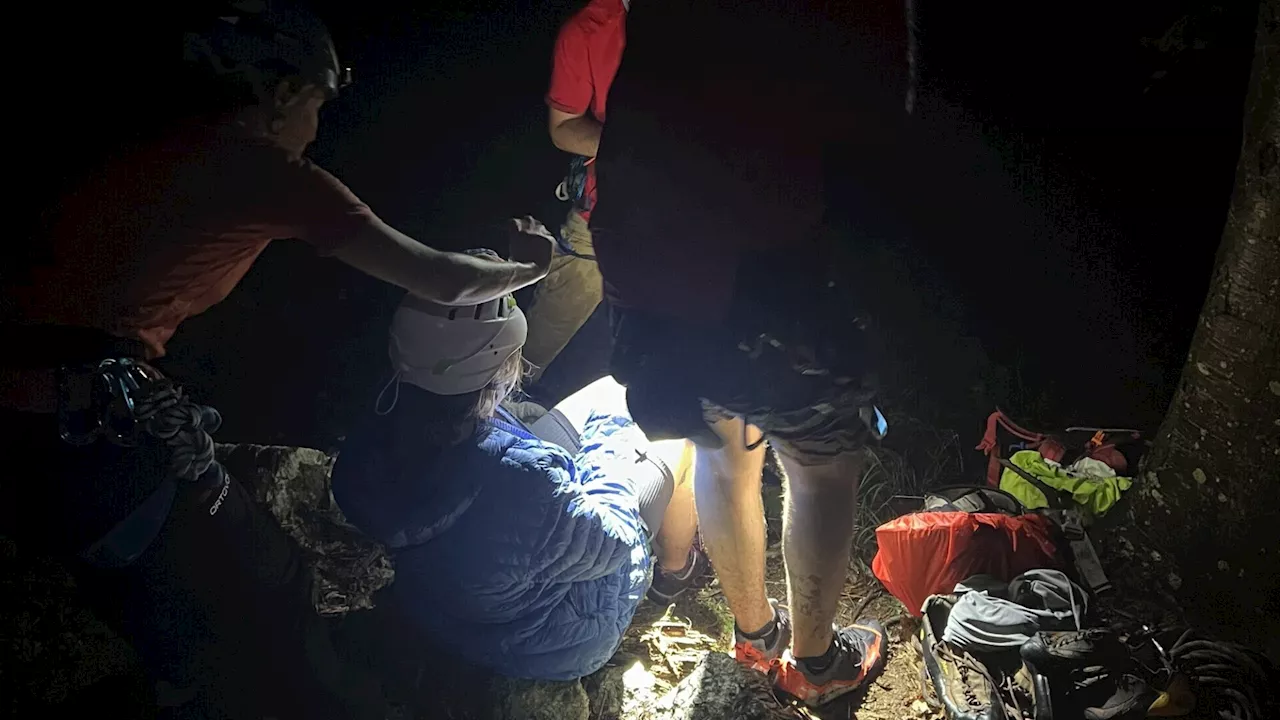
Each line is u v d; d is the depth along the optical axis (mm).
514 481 2490
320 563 3311
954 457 3939
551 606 2658
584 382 4098
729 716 2668
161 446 2332
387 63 7363
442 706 2768
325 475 3592
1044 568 3064
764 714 2652
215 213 2283
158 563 2475
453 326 2379
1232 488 2918
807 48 1933
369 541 3418
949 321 4684
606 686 2957
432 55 7426
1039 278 4949
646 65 2008
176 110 2266
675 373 2240
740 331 2131
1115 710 2561
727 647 3137
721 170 1999
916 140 5973
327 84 2441
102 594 2539
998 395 4258
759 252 2072
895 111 2039
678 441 2973
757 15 1921
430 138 6539
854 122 2010
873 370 2207
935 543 3061
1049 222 5316
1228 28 5965
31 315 2244
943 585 3053
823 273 2133
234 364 4684
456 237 5621
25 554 2553
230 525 2561
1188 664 2729
